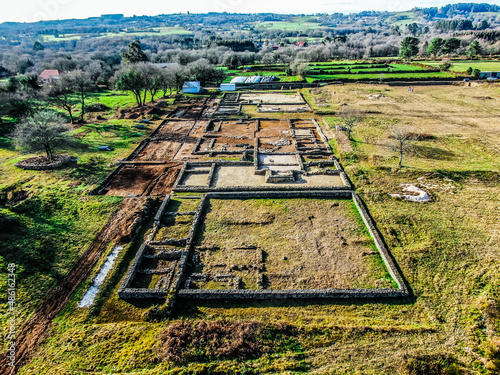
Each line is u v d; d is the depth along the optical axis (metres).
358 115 56.62
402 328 20.08
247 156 45.41
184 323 20.66
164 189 37.25
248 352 18.92
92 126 58.75
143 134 55.19
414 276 24.25
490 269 24.34
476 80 86.38
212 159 44.41
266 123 60.19
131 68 77.81
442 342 19.30
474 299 22.06
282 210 32.97
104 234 29.23
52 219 31.02
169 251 26.81
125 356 18.75
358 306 22.14
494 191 34.72
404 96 75.50
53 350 19.27
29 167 41.06
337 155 45.06
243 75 109.38
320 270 25.27
